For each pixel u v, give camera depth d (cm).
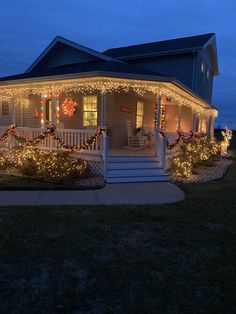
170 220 565
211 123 2597
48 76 1039
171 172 1093
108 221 547
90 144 994
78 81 1047
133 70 1104
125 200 711
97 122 1287
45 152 1091
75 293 318
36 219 543
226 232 509
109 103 1286
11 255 400
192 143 1394
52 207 625
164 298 313
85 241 453
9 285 331
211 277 358
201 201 716
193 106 1656
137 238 473
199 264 391
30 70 1730
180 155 1219
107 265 381
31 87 1207
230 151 2484
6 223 518
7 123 1611
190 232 505
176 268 379
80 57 1526
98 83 1034
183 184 938
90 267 375
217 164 1521
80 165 953
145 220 560
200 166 1381
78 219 552
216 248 443
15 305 297
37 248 423
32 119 1515
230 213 622
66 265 379
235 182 1004
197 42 1967
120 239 467
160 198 741
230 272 371
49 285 333
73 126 1359
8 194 740
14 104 1411
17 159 1070
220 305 304
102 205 651
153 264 388
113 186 871
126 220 557
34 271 362
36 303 300
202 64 2066
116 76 957
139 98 1530
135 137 1382
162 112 1772
